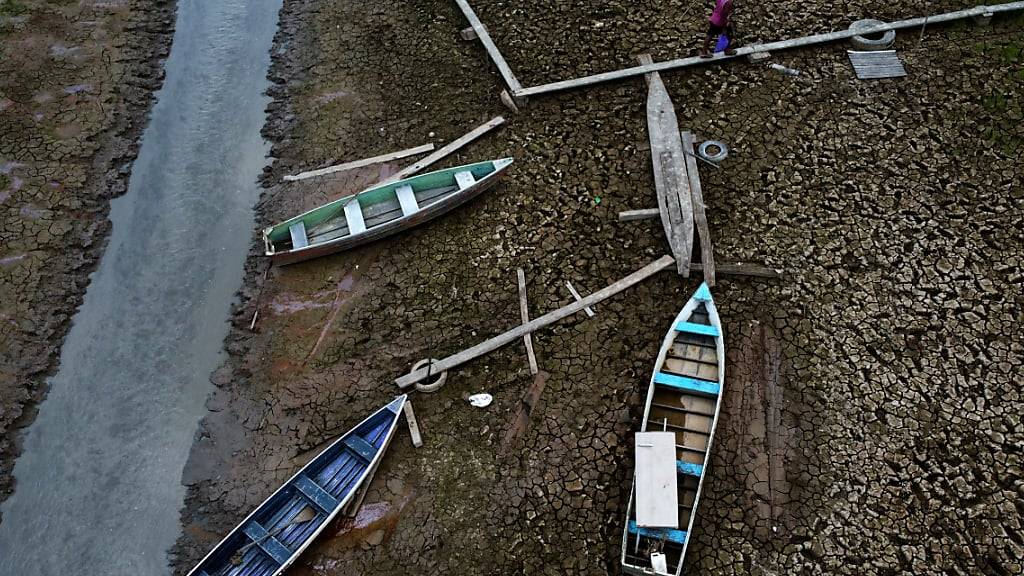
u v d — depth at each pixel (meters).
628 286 11.52
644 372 10.67
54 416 11.15
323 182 13.71
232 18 17.20
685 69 14.58
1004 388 10.12
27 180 13.78
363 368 11.21
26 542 10.01
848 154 12.96
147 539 9.94
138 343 11.91
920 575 8.77
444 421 10.50
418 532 9.58
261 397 11.11
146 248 13.10
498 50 15.35
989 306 10.91
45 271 12.65
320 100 15.13
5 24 16.44
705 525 9.28
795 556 9.02
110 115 14.97
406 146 14.09
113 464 10.63
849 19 15.16
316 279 12.34
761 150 13.15
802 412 10.16
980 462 9.53
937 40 14.64
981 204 12.10
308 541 9.23
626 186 12.88
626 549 8.88
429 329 11.52
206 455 10.62
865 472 9.58
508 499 9.74
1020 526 9.01
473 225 12.70
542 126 13.98
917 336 10.71
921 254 11.57
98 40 16.38
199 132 14.88
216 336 11.92
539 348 11.06
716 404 9.86
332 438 10.55
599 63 14.89
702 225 11.96
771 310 11.15
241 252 12.95
